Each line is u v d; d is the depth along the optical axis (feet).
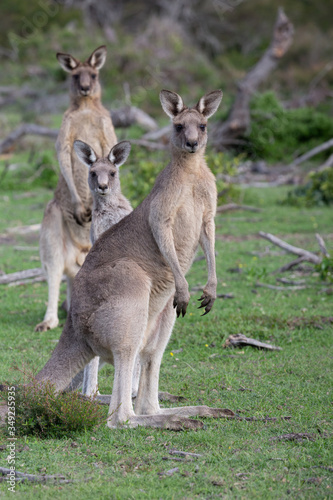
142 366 28.50
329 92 151.53
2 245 67.15
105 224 34.94
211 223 28.91
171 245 27.55
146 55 160.35
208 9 200.85
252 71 120.37
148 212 28.32
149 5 203.10
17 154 113.70
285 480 21.72
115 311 26.35
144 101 144.87
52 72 158.20
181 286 26.96
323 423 26.91
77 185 45.01
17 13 187.73
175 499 20.61
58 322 44.37
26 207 84.23
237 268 56.85
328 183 87.30
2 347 38.73
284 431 26.08
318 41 186.60
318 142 118.73
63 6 193.67
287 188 99.76
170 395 30.55
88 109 45.85
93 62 47.24
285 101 153.89
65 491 21.18
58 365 27.40
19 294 51.83
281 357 36.42
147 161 85.97
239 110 114.42
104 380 34.09
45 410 25.94
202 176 28.55
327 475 22.13
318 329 41.37
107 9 198.70
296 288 51.24
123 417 25.95
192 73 163.84
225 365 35.40
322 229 72.90
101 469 22.79
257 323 42.22
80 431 26.00
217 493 21.02
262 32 202.90
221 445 24.75
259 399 30.22
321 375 33.22
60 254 44.42
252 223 76.84
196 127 28.14
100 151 45.75
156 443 24.84
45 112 142.20
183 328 41.73
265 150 116.47
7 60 179.52
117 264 27.48
